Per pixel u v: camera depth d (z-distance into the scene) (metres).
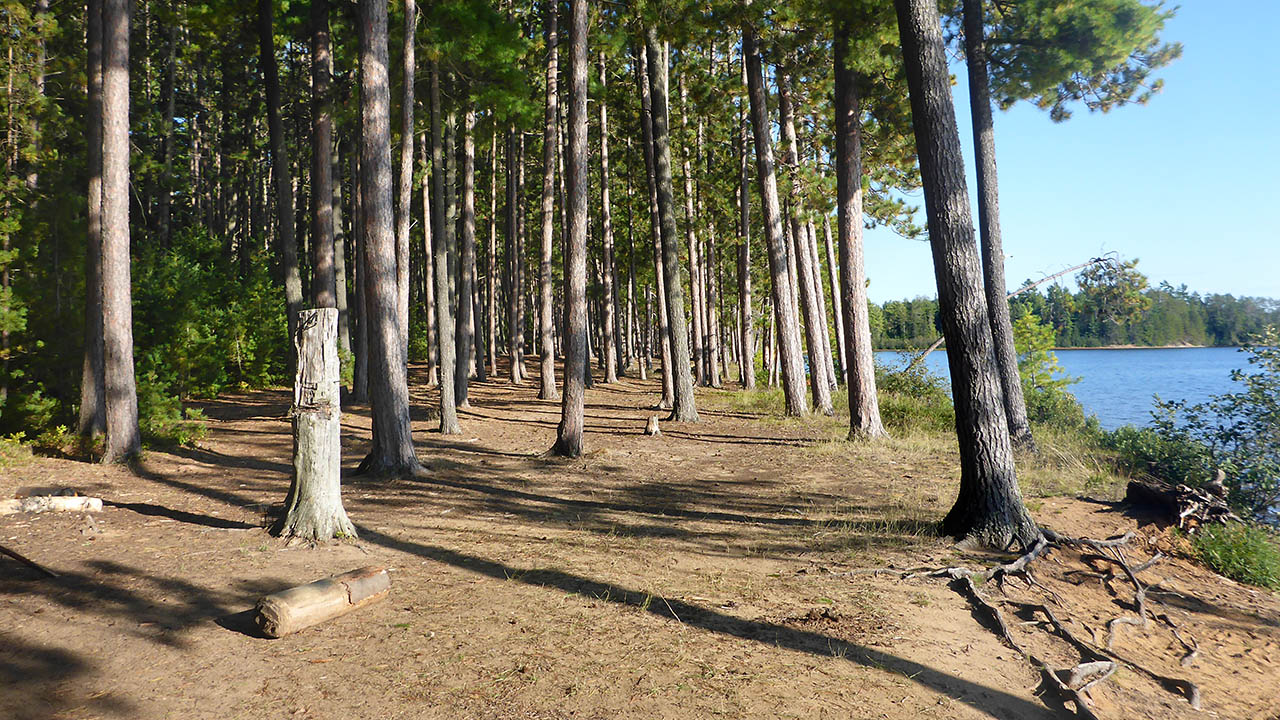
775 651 4.44
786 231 24.72
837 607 5.21
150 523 7.48
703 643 4.55
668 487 10.06
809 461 12.14
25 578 5.61
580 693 3.87
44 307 12.34
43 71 14.15
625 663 4.25
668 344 20.66
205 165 32.25
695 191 28.97
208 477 10.50
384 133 10.31
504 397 22.94
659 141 18.17
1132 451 11.37
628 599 5.39
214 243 23.81
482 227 39.25
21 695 3.71
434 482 10.16
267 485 9.91
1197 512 7.82
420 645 4.50
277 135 17.73
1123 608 5.78
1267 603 6.34
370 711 3.65
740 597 5.44
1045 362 24.08
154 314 15.91
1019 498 6.98
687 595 5.48
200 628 4.69
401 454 10.63
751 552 6.73
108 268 10.90
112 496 9.00
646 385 29.86
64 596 5.21
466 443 14.03
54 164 13.52
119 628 4.65
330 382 6.93
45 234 12.65
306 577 5.71
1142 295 17.30
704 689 3.92
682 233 33.06
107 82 10.78
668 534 7.43
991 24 13.77
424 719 3.58
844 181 14.22
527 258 41.09
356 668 4.16
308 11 17.69
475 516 8.19
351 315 25.11
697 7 15.88
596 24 18.12
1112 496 8.86
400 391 10.73
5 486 8.99
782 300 18.12
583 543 7.05
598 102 21.61
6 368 11.84
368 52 10.09
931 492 9.40
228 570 5.84
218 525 7.41
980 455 7.00
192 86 31.12
